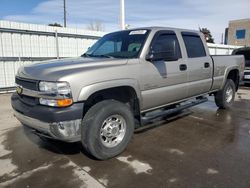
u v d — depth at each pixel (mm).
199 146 3816
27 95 3205
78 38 11500
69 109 2869
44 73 3068
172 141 4047
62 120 2846
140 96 3693
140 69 3639
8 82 9594
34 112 2986
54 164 3277
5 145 3955
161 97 4086
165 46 4172
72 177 2932
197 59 4828
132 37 4102
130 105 3854
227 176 2883
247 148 3719
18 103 3391
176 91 4359
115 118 3441
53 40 10664
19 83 3480
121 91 3672
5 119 5516
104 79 3170
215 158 3375
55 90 2854
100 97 3516
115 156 3461
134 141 4059
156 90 3951
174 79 4258
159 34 4074
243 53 11016
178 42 4461
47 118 2865
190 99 5012
